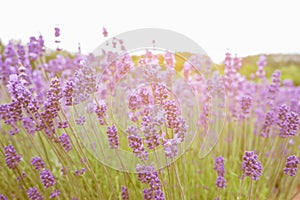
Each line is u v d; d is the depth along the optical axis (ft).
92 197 2.04
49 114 1.75
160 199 1.68
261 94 3.13
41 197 1.92
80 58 2.20
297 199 2.49
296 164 1.86
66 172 1.92
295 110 2.70
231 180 2.41
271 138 2.70
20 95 1.68
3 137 2.39
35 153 2.41
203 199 2.48
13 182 2.20
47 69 2.61
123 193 1.88
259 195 2.34
